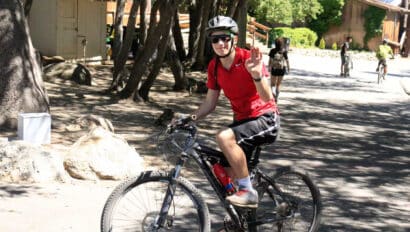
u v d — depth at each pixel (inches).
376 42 1998.0
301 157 355.9
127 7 946.7
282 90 759.7
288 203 189.6
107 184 259.4
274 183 187.9
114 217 169.6
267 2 1785.2
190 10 903.7
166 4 527.5
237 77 164.9
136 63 542.9
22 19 365.7
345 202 260.1
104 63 882.1
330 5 2003.0
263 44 1734.7
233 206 174.6
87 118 387.5
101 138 275.7
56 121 407.5
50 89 587.5
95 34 862.5
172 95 621.0
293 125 487.2
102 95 570.3
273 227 190.4
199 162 171.6
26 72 361.7
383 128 501.4
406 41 2096.5
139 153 325.1
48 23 788.0
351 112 592.7
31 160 257.6
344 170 326.6
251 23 1717.5
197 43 903.7
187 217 201.2
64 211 219.8
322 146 398.3
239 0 754.8
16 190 241.9
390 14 2038.6
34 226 202.5
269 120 169.2
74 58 829.2
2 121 352.2
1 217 209.5
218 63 168.1
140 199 171.9
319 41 2049.7
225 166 173.8
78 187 252.2
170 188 168.9
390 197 273.0
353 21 2014.0
